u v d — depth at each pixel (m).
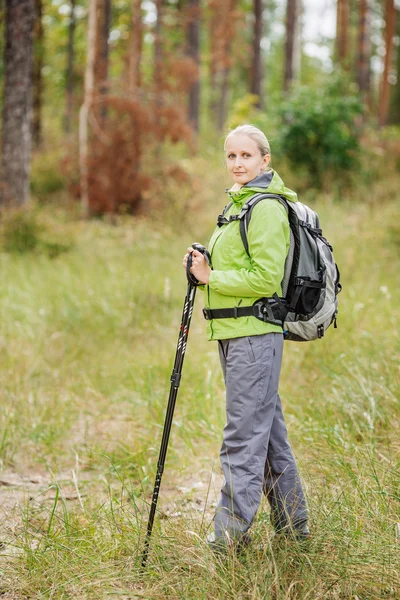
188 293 4.46
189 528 4.80
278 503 4.53
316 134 19.28
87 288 11.53
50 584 4.28
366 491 4.88
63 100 37.16
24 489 5.84
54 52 35.31
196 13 29.64
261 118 21.97
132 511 5.37
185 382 7.81
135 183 18.88
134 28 23.11
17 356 8.98
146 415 7.22
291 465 4.53
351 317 8.88
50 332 10.00
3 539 4.94
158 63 21.12
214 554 4.21
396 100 42.59
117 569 4.39
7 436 6.78
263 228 4.11
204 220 16.88
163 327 10.05
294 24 29.86
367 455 5.45
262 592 3.92
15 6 17.39
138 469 6.14
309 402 6.82
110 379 8.38
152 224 16.67
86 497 5.73
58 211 19.39
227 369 4.28
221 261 4.29
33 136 29.97
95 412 7.64
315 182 19.23
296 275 4.23
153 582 4.23
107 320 10.24
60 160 21.44
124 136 19.25
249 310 4.19
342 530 4.39
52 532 4.89
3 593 4.25
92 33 21.14
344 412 6.49
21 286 12.21
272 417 4.30
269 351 4.21
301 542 4.32
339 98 20.25
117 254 14.27
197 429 6.82
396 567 4.04
